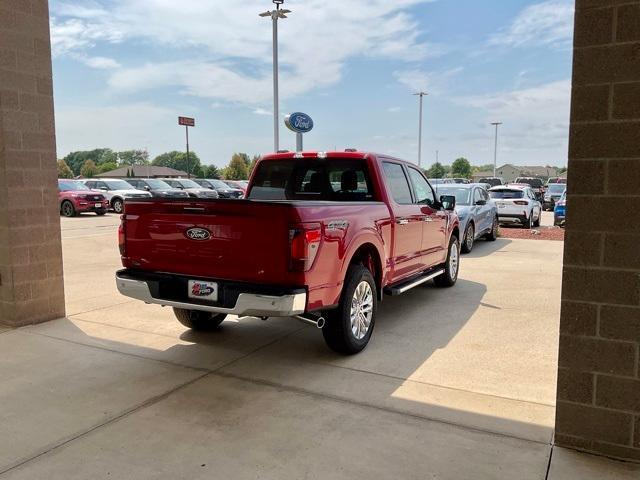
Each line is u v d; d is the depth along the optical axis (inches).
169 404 155.5
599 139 119.5
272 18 856.9
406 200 255.9
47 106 233.5
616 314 121.6
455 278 333.4
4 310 232.4
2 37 214.1
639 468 121.0
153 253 184.5
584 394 126.6
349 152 236.7
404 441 133.6
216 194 1068.5
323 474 119.2
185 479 117.6
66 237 576.7
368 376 177.8
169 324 239.6
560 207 764.0
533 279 353.4
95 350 203.2
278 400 158.2
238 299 165.5
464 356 198.1
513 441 133.6
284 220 161.5
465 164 5152.6
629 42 114.7
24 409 152.3
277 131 883.4
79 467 122.4
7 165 220.5
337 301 184.2
